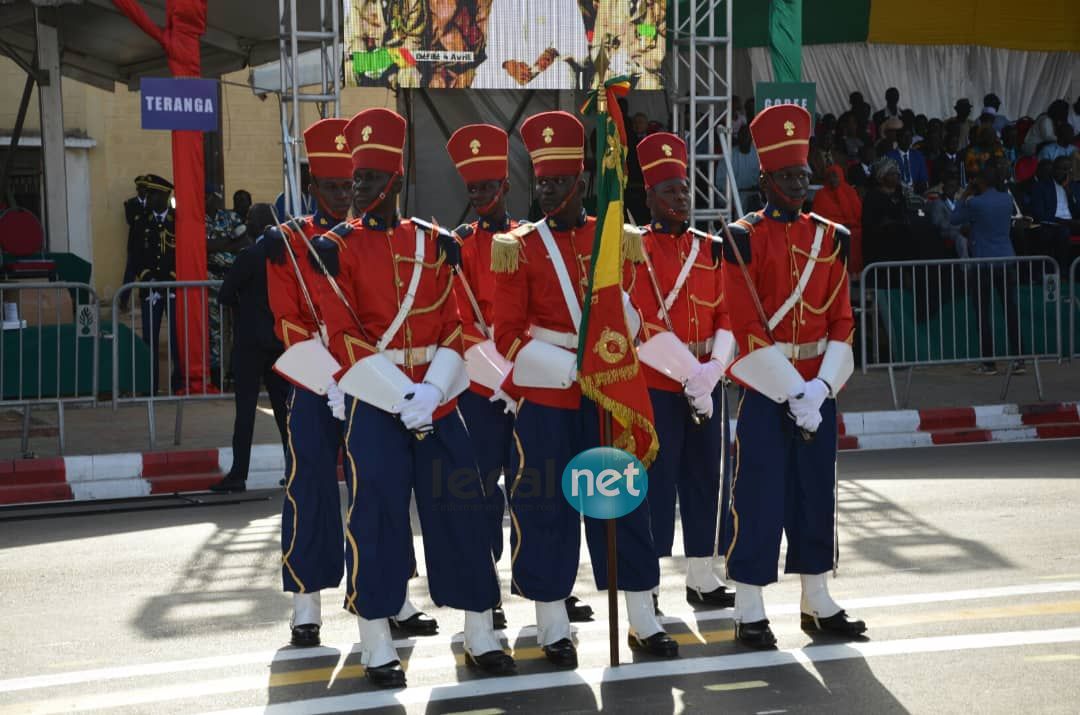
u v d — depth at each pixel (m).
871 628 7.72
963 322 15.84
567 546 7.27
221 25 18.89
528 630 7.98
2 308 13.28
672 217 8.30
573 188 7.33
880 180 18.00
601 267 7.04
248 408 12.46
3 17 20.94
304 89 31.33
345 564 7.58
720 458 8.38
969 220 17.72
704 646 7.52
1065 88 23.58
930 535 10.09
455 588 7.09
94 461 12.88
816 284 7.48
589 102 7.17
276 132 31.81
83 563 9.86
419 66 16.22
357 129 7.05
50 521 11.52
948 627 7.70
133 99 31.88
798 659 7.21
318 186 7.97
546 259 7.32
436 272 7.13
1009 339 15.91
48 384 13.39
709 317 8.45
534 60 16.45
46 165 21.66
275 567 9.70
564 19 16.47
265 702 6.72
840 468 13.24
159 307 16.06
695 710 6.45
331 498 7.75
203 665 7.36
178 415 13.93
